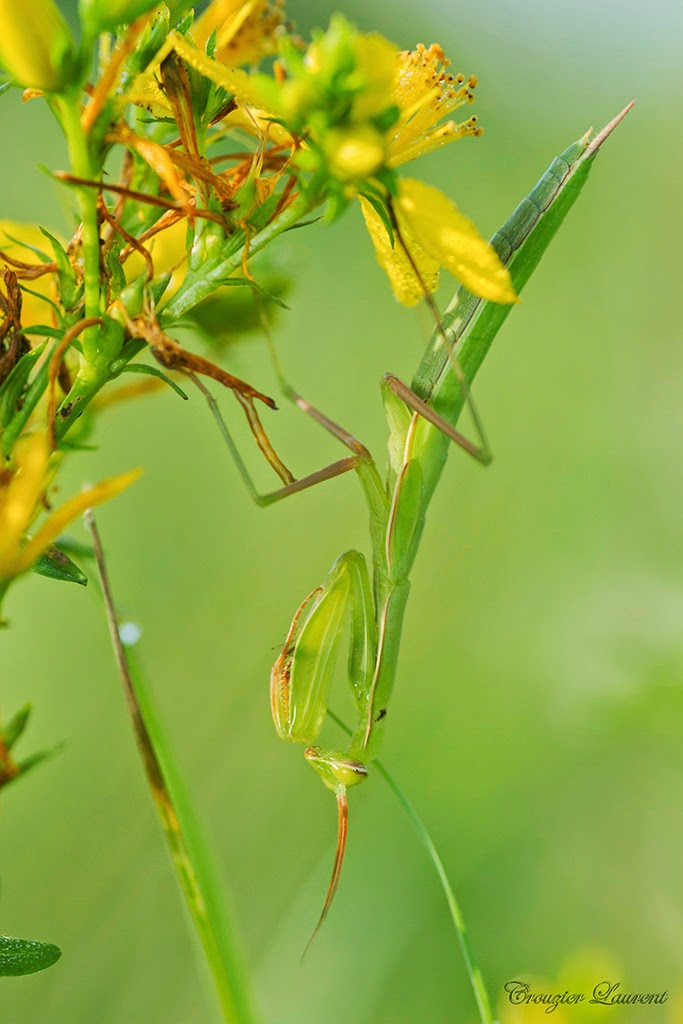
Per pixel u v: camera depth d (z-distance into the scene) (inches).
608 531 17.7
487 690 15.9
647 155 20.6
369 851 14.6
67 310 10.1
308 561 17.4
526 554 17.6
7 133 17.8
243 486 17.8
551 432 18.5
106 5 9.7
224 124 10.2
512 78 22.7
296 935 13.7
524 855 14.9
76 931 14.1
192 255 10.1
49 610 16.0
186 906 10.6
